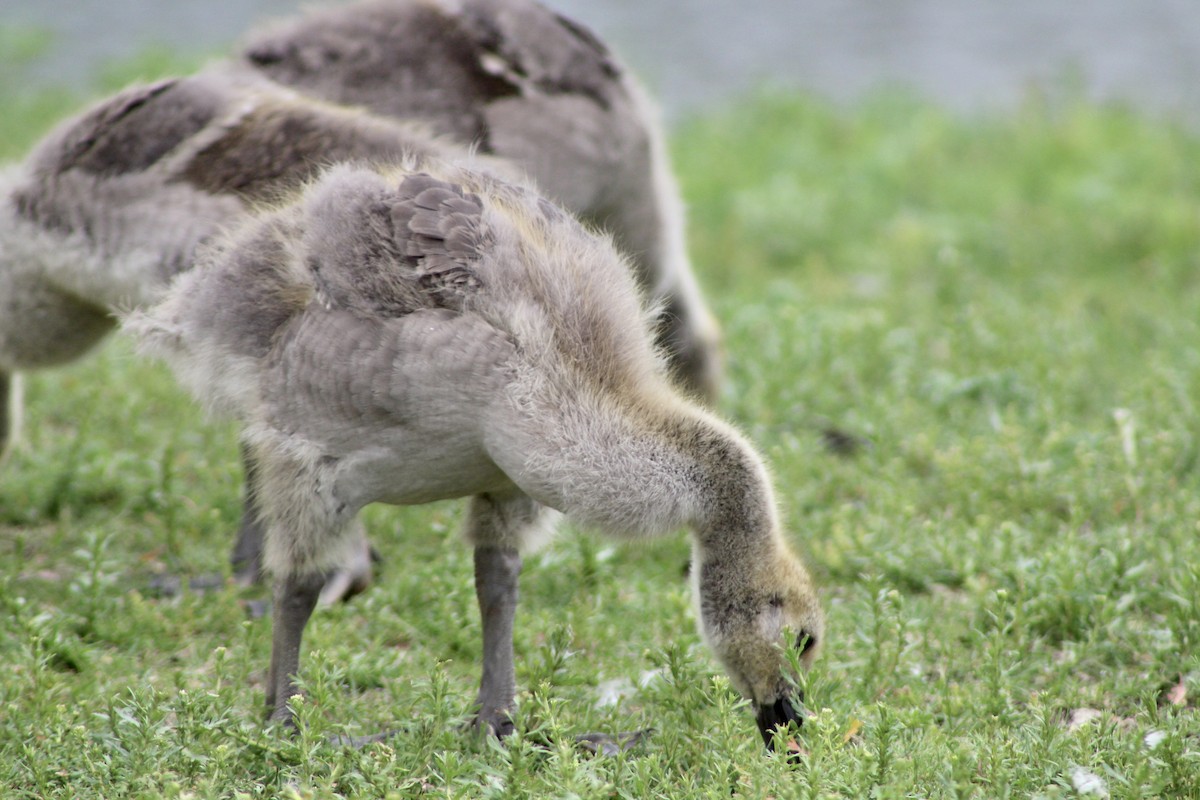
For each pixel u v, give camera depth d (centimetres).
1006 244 1980
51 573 1129
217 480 1262
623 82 1238
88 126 1074
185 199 1024
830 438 1381
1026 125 2528
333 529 866
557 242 877
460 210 835
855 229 2112
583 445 822
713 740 830
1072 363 1481
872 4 3712
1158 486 1195
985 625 1026
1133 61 3170
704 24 3497
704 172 2341
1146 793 791
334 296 837
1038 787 808
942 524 1163
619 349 862
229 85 1098
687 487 848
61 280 1076
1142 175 2275
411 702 924
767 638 861
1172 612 991
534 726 892
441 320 814
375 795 795
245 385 877
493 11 1200
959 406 1407
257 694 922
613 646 1033
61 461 1273
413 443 834
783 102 2728
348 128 1052
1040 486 1206
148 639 1024
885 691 942
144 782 801
